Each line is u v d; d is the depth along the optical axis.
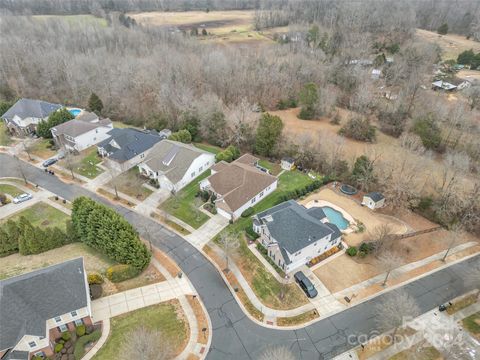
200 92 98.69
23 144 80.25
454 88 105.75
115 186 64.12
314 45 125.06
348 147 78.88
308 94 90.94
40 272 41.34
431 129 78.38
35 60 114.00
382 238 51.56
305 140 73.12
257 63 106.31
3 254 51.09
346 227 57.38
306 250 48.69
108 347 39.19
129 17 168.62
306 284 46.25
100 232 48.31
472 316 43.91
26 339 35.84
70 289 40.34
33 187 67.81
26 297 38.41
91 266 49.38
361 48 118.06
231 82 99.50
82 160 76.12
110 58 116.00
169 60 106.50
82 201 50.62
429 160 68.44
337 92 102.31
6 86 109.00
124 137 76.06
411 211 62.28
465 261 52.41
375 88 100.12
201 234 56.06
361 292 46.56
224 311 44.06
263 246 52.56
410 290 47.22
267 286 47.06
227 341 40.53
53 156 78.25
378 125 90.00
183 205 62.28
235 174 63.25
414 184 64.38
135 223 58.06
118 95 99.88
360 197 65.06
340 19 144.25
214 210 60.44
